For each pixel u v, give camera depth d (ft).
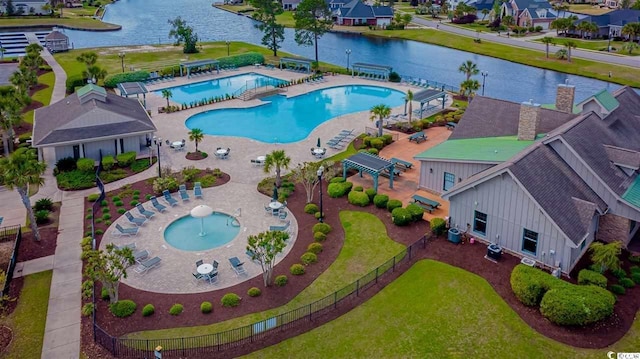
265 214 140.56
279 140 204.54
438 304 101.50
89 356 90.84
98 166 170.50
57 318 100.78
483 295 103.30
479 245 121.39
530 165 114.62
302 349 91.56
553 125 146.00
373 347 91.61
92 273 98.73
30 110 234.58
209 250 123.34
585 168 119.14
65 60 338.95
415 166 171.42
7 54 374.43
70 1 648.79
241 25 554.05
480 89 300.40
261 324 95.86
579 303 91.97
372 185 157.28
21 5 540.11
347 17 535.19
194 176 164.76
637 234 125.49
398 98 265.13
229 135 210.18
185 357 89.86
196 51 370.12
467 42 437.17
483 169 135.54
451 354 89.35
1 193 154.40
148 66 321.93
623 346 89.51
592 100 144.25
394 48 434.30
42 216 136.56
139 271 114.21
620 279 105.91
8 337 95.55
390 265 114.83
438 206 142.41
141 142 193.47
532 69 350.43
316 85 284.41
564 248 107.55
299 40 349.20
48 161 176.86
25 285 110.73
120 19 600.80
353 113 234.99
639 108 162.30
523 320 96.22
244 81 300.20
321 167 130.11
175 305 102.12
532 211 110.52
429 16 608.19
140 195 152.05
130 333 95.91
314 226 132.46
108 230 132.26
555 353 88.38
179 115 232.73
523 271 102.78
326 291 107.65
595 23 438.40
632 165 122.21
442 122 215.51
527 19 505.25
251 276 113.29
